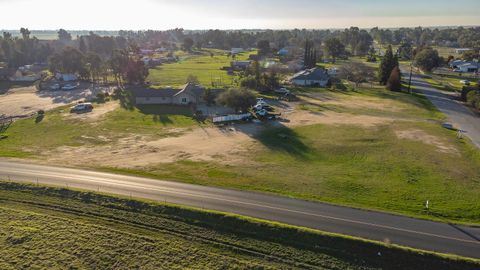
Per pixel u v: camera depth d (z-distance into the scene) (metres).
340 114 61.53
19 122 58.59
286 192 32.91
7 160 41.03
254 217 28.50
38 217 29.27
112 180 35.34
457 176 36.50
